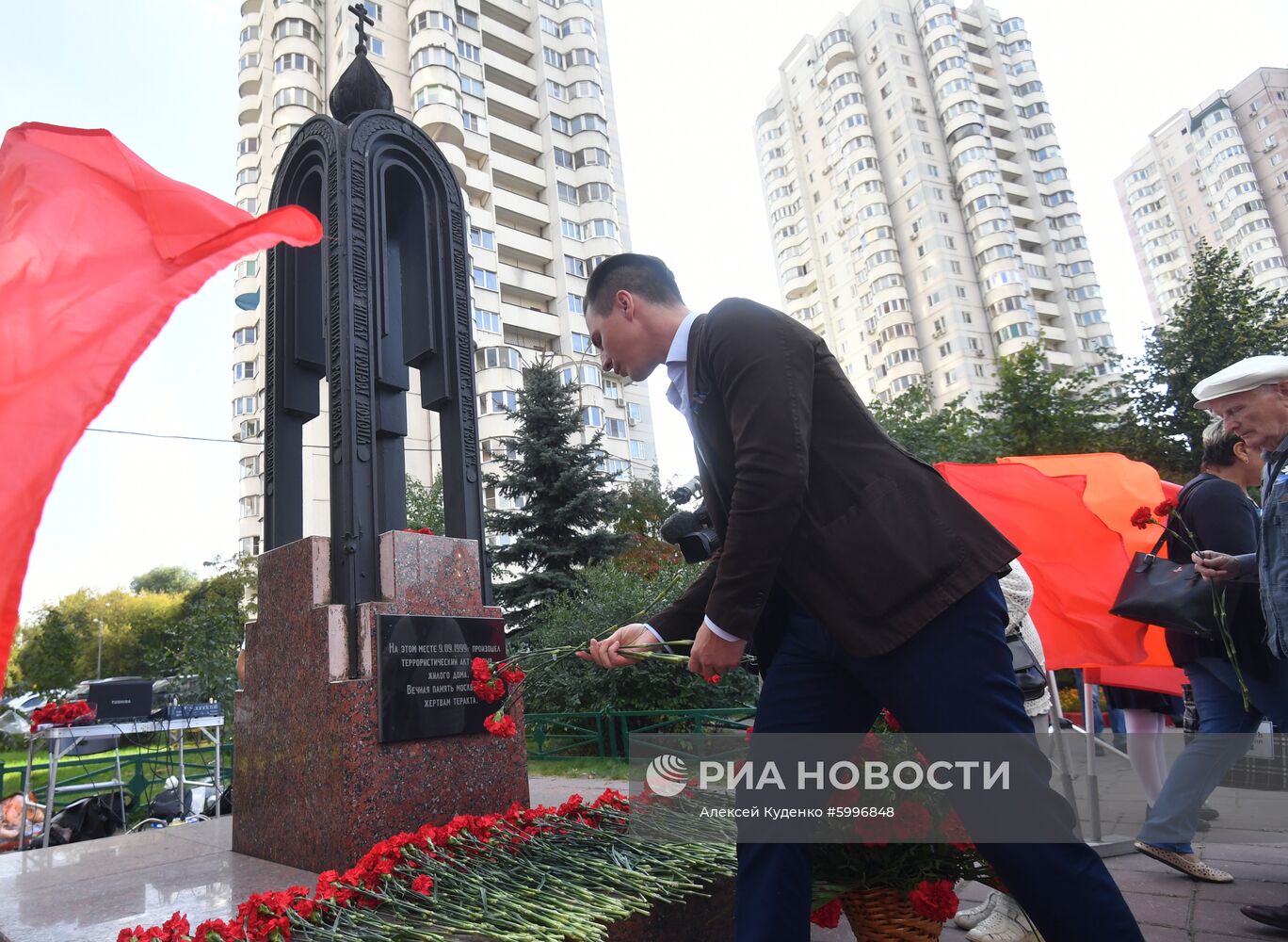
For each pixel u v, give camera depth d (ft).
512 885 7.35
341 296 12.77
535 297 141.69
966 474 13.57
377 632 11.02
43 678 136.26
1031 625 11.16
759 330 5.80
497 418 116.67
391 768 10.78
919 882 7.38
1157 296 296.71
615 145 173.78
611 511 58.13
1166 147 297.53
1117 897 5.01
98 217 6.31
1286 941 8.90
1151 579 11.26
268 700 11.80
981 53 225.56
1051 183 213.87
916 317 196.24
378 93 15.11
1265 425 9.46
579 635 33.47
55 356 5.65
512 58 154.10
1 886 10.24
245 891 9.64
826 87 218.59
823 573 5.56
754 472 5.42
